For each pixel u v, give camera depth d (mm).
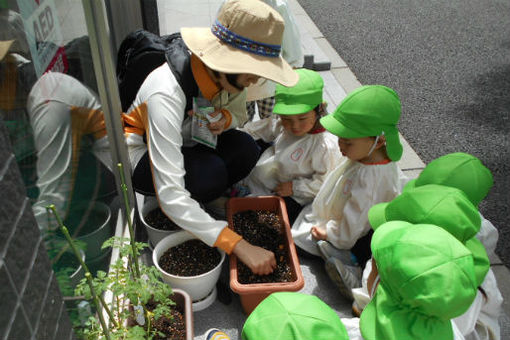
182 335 1814
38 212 1542
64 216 1754
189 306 1853
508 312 2367
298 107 2348
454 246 1374
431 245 1356
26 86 1469
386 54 5527
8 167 929
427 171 2010
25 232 979
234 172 2617
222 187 2445
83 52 2018
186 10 5973
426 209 1633
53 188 1665
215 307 2217
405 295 1358
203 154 2418
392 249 1409
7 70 1348
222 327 2121
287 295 1535
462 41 5906
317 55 4867
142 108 2164
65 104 1793
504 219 3164
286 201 2707
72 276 1773
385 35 6031
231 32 1908
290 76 1979
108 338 1472
